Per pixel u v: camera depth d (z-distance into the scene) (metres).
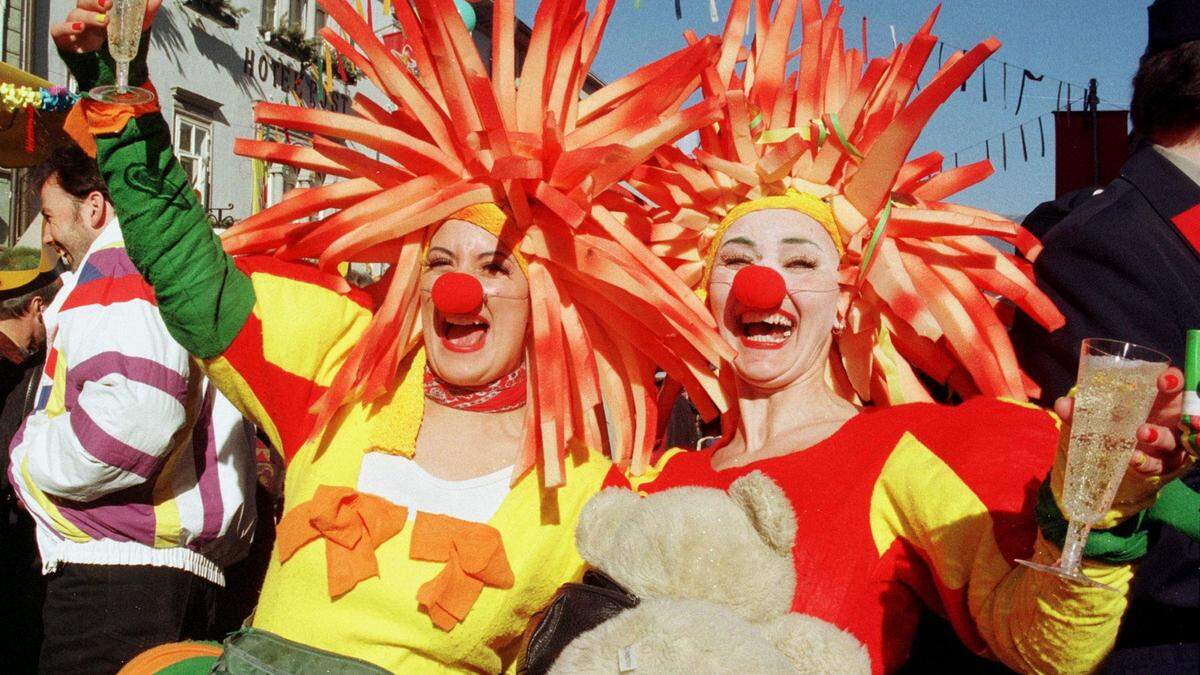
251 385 1.75
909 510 1.55
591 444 1.90
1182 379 1.09
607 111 1.95
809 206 1.87
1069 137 6.00
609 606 1.28
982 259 1.91
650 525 1.29
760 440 1.89
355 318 1.86
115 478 2.05
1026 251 1.89
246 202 9.92
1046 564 1.24
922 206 1.94
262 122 1.79
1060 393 1.80
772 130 1.97
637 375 2.01
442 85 1.82
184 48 8.97
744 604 1.25
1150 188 1.68
